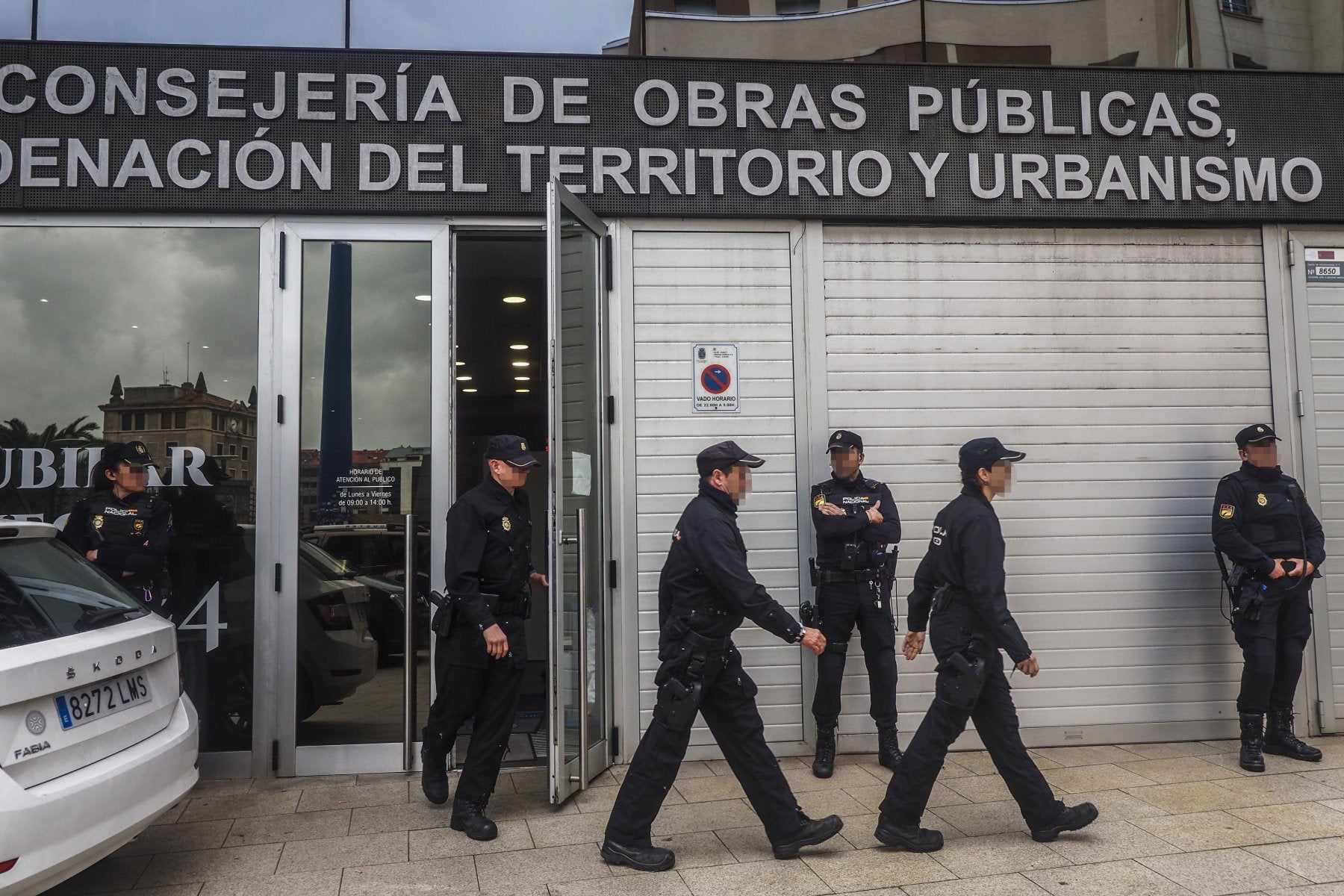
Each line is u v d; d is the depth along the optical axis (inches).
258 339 198.2
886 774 193.0
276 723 192.9
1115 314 218.4
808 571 206.7
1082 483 215.2
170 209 196.1
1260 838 154.8
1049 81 217.5
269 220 199.8
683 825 164.9
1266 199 220.7
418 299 202.5
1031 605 212.8
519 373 280.2
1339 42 227.3
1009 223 217.2
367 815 169.9
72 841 112.4
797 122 211.6
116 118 195.5
